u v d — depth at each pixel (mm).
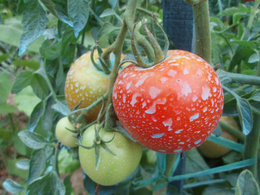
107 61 136
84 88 141
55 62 205
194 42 156
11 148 597
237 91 168
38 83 213
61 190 163
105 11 177
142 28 155
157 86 100
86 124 147
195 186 246
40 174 177
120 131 136
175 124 100
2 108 436
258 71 172
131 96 105
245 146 183
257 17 218
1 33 353
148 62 112
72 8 116
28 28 125
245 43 185
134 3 107
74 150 160
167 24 159
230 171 217
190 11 153
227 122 214
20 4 123
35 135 178
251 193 143
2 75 399
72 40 185
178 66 102
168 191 204
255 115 166
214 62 206
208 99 102
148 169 244
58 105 186
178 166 202
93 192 198
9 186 192
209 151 225
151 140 109
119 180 140
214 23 213
